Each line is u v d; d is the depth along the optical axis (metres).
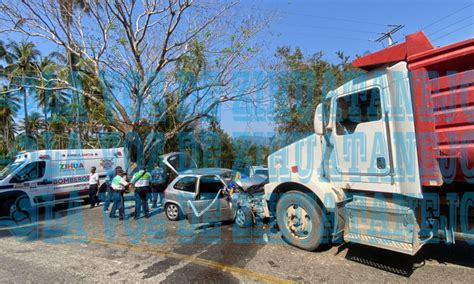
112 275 4.28
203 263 4.57
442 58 3.34
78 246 5.78
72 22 14.03
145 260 4.82
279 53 16.89
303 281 3.83
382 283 3.70
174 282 3.96
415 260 4.34
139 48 14.70
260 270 4.20
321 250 4.85
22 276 4.38
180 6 13.38
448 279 3.75
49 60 25.53
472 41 3.10
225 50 14.54
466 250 4.62
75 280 4.16
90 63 14.76
